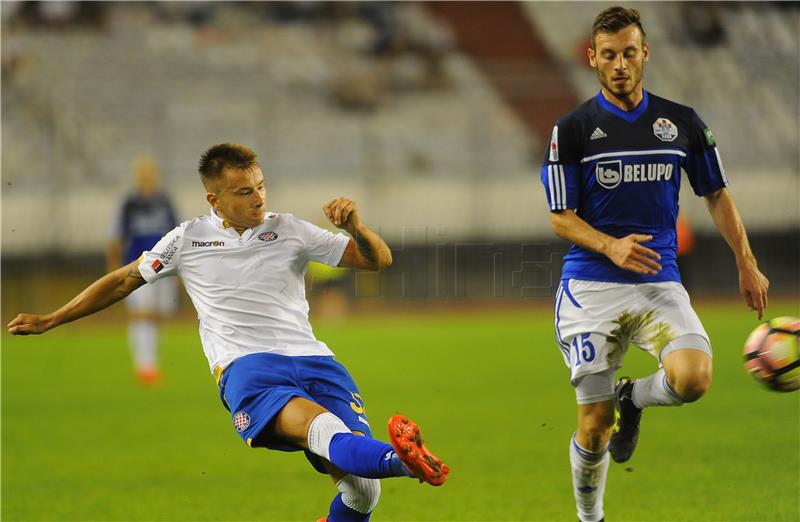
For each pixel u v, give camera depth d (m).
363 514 17.88
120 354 60.53
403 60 107.75
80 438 34.41
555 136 20.03
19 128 89.88
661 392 19.62
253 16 110.69
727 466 27.11
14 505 24.83
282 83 101.56
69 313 18.27
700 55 103.81
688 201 79.75
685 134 20.08
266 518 23.05
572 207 19.98
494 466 28.25
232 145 18.06
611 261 19.91
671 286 19.72
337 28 110.56
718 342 55.31
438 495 24.91
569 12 113.12
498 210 86.19
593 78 105.12
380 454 15.45
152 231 47.50
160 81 98.12
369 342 61.50
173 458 30.80
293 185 90.94
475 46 109.62
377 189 89.56
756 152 93.69
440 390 43.16
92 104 94.25
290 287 18.25
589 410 19.92
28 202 82.06
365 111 100.69
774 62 104.50
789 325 19.12
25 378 50.53
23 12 101.75
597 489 20.34
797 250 82.94
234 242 18.17
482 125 99.31
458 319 75.00
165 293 46.81
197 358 56.91
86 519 23.33
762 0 109.56
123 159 89.88
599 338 19.81
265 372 17.36
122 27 104.38
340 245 18.20
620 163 19.77
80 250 80.62
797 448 29.34
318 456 17.78
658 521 21.62
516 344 59.47
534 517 22.48
